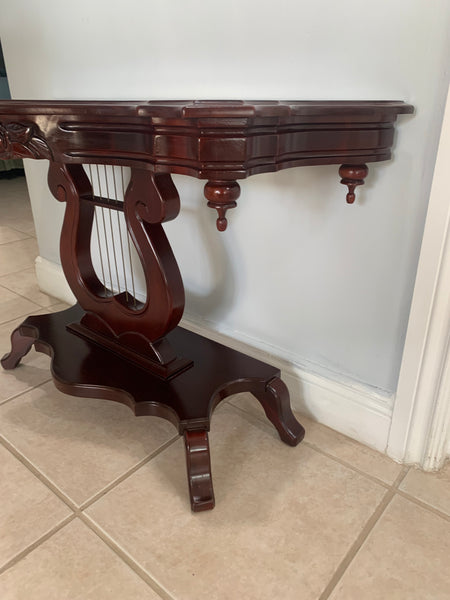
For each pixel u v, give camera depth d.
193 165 0.56
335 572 0.68
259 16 0.81
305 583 0.66
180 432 0.78
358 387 0.92
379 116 0.64
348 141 0.65
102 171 1.23
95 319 0.98
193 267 1.13
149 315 0.86
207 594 0.65
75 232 0.92
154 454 0.90
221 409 1.03
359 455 0.90
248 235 0.98
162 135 0.58
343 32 0.74
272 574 0.68
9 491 0.81
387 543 0.73
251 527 0.75
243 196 0.96
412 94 0.70
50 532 0.73
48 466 0.86
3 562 0.69
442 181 0.68
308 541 0.73
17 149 0.74
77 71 1.14
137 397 0.82
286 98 0.83
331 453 0.91
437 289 0.74
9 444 0.91
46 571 0.67
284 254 0.94
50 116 0.68
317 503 0.79
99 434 0.94
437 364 0.79
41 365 1.18
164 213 0.73
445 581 0.67
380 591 0.66
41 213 1.46
